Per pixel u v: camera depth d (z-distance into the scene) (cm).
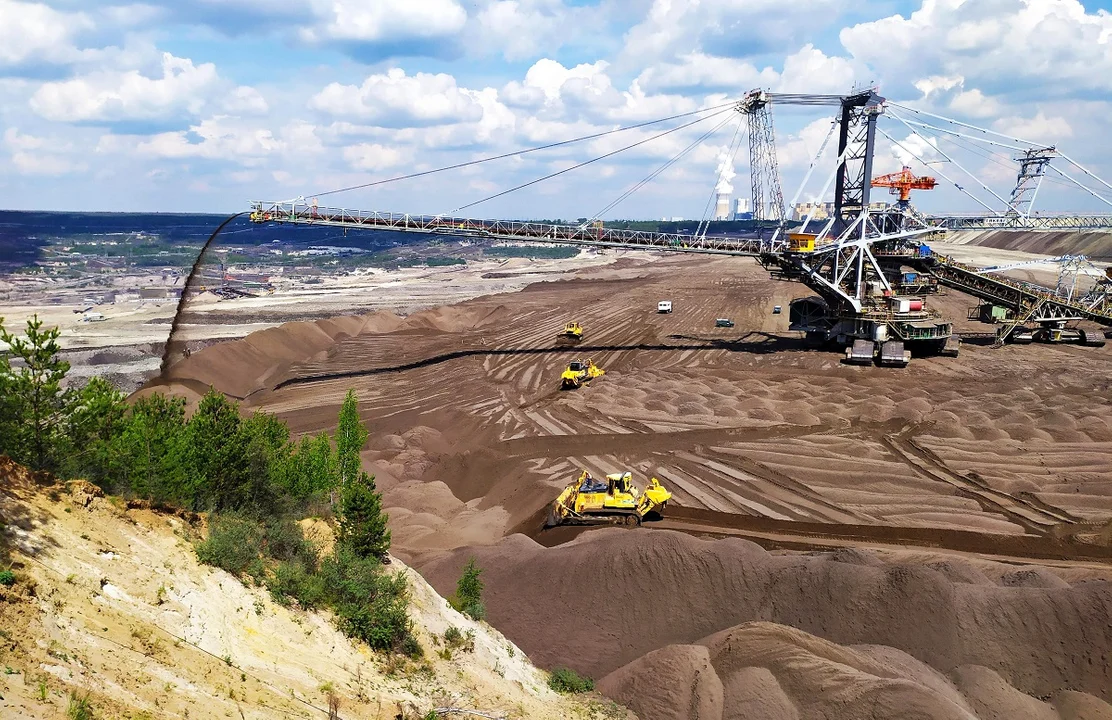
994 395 5891
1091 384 6312
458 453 5069
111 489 2069
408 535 3622
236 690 1530
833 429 5197
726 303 11550
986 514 3769
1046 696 2280
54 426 2069
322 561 2228
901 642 2472
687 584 2773
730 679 2195
